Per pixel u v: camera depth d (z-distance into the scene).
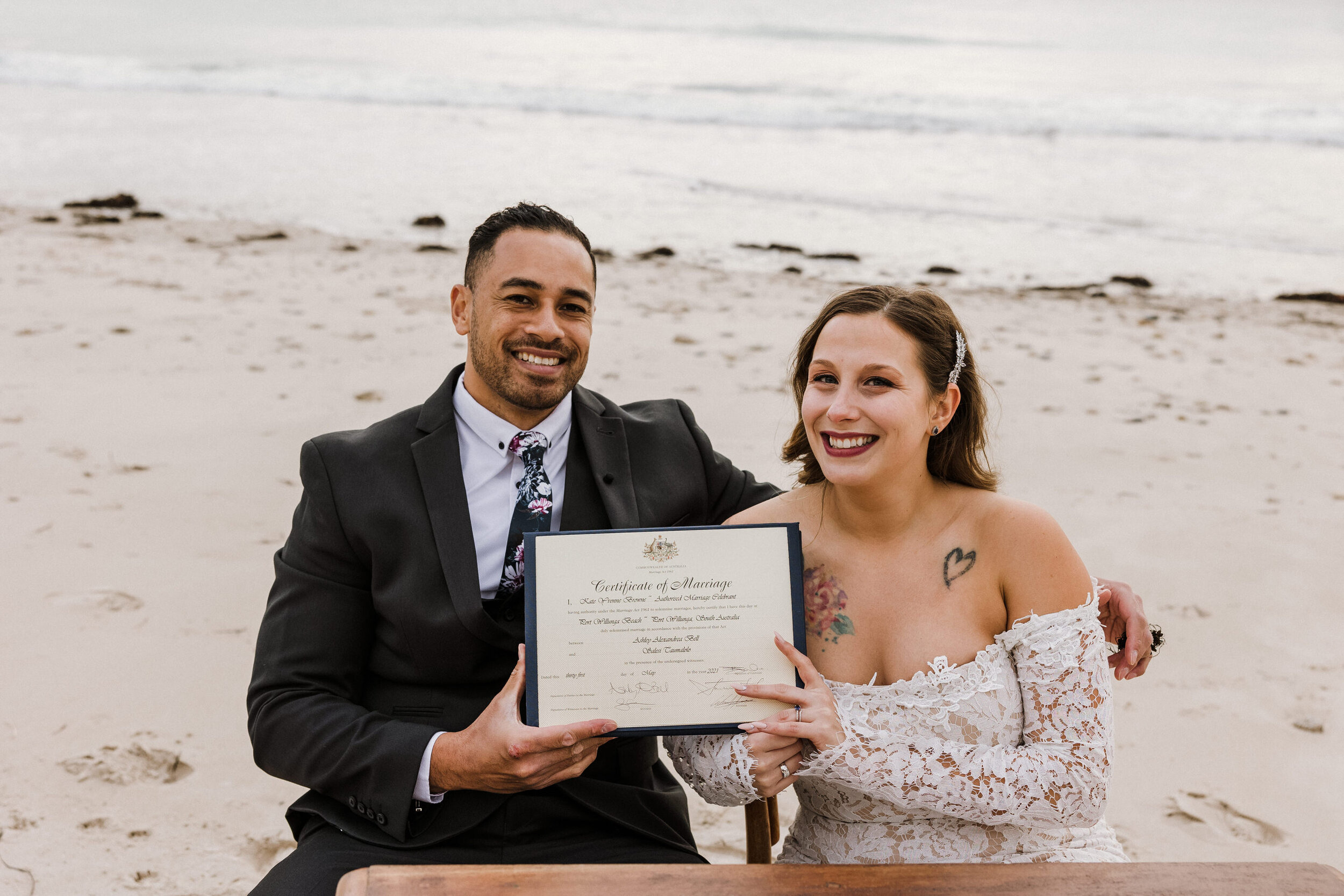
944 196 17.03
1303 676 4.15
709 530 2.08
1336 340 9.66
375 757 2.19
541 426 2.55
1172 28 55.00
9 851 2.86
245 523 4.97
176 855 2.90
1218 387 8.07
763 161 19.72
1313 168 19.88
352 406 6.56
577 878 1.69
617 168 18.41
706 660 2.05
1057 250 13.58
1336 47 46.41
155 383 6.85
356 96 27.72
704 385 7.32
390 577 2.40
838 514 2.36
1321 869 1.73
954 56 41.22
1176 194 17.52
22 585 4.30
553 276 2.41
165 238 11.83
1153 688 4.07
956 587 2.21
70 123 21.69
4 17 53.75
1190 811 3.33
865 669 2.23
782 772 2.05
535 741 1.99
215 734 3.44
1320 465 6.50
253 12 62.34
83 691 3.62
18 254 10.52
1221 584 4.91
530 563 2.07
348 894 1.64
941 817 2.17
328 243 11.98
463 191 15.82
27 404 6.36
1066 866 1.75
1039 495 5.91
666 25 55.66
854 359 2.15
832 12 63.69
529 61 37.91
